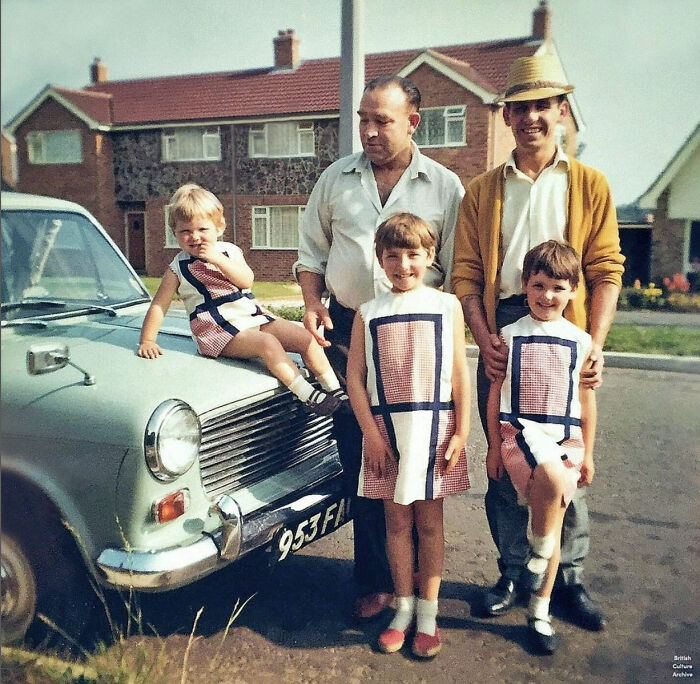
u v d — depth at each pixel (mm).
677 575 2887
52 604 2379
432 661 2434
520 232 2568
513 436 2432
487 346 2533
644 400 4973
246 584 2941
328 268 2730
